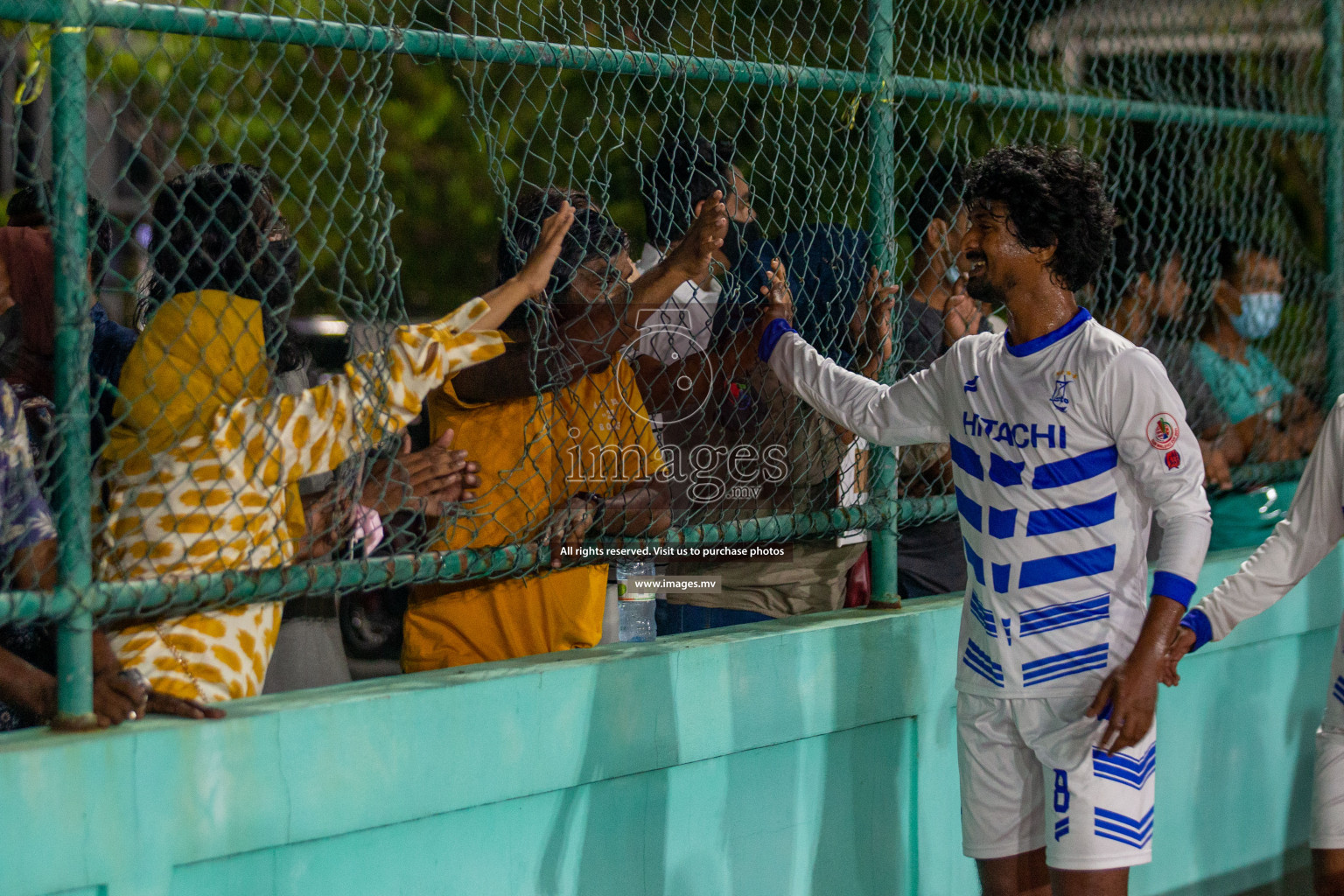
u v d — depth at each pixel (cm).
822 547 597
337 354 564
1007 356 461
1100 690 439
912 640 569
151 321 420
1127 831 450
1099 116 661
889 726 570
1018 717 462
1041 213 436
